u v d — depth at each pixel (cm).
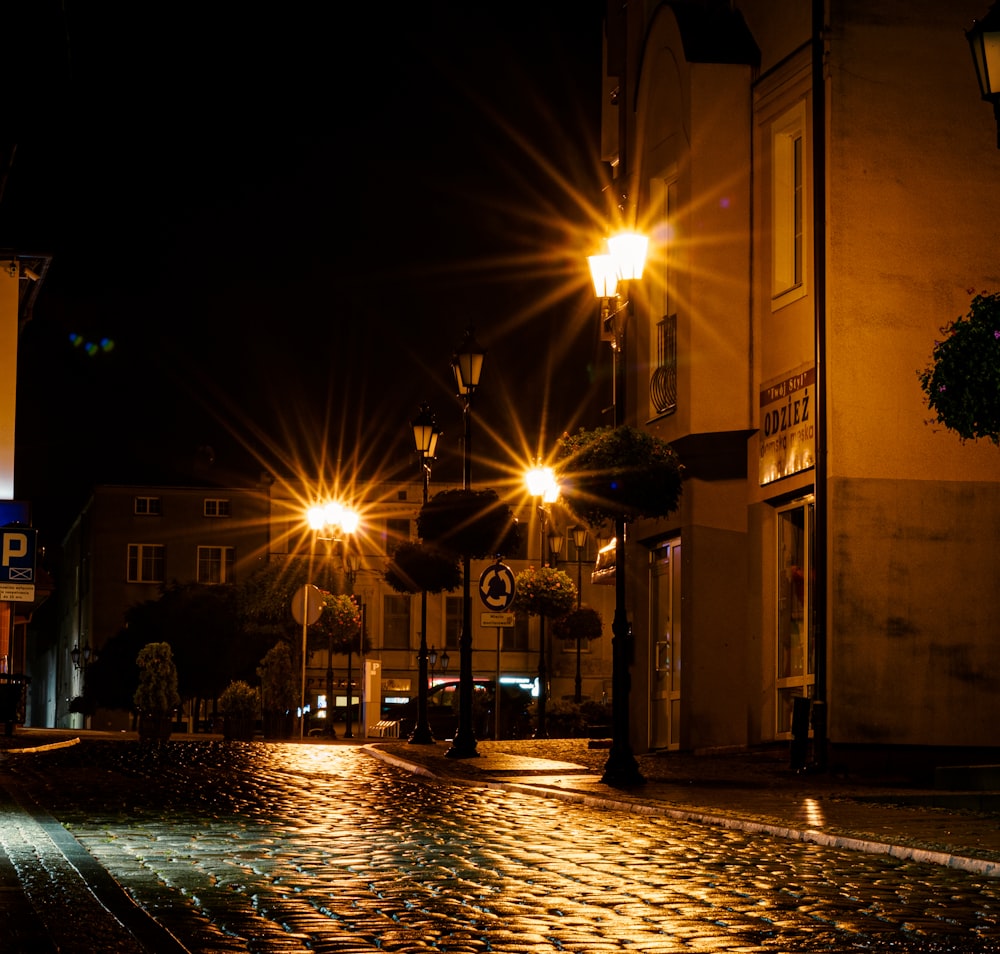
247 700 3691
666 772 2064
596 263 2008
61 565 11412
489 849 1173
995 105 1381
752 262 2556
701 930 806
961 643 2202
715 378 2539
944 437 2223
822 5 2114
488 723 4597
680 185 2617
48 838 1184
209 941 754
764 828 1302
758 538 2519
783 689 2461
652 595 2906
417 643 8812
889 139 2248
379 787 1847
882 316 2227
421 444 2973
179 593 7919
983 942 780
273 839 1230
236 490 9012
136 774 2016
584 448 1941
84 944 701
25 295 4172
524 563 8250
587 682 8662
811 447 2328
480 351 2611
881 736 2177
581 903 898
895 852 1127
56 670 11419
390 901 900
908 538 2206
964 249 2250
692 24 2620
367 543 8812
